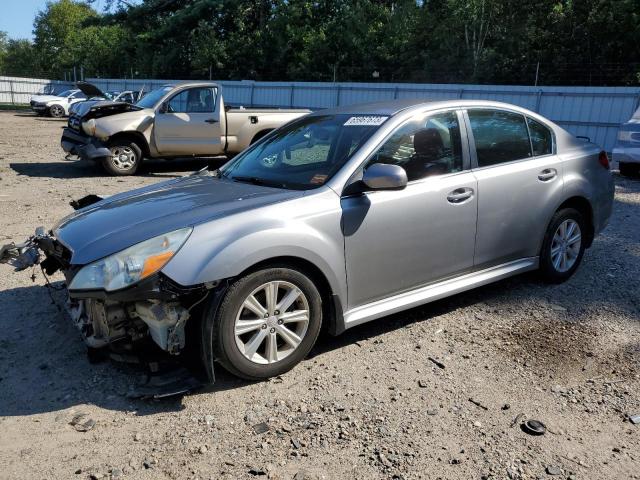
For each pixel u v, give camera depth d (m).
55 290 4.68
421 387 3.43
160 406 3.21
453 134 4.28
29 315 4.37
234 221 3.31
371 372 3.60
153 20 42.44
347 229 3.62
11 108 39.97
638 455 2.85
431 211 3.99
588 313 4.53
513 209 4.52
